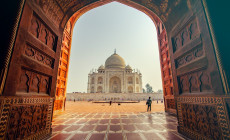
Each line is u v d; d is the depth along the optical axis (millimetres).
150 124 5199
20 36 2488
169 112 8992
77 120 6086
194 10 3170
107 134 3811
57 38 4219
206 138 2703
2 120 2033
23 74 2656
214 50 2490
